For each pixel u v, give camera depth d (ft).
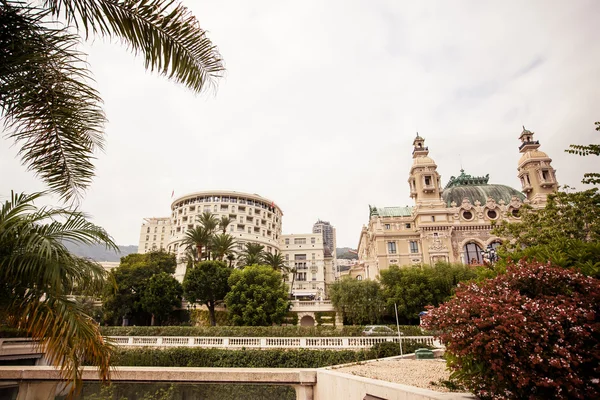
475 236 226.38
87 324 19.85
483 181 292.40
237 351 85.56
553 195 78.23
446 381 31.42
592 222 65.67
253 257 191.62
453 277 157.38
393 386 25.53
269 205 336.08
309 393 39.55
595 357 19.19
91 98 19.76
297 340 88.89
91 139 21.26
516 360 19.13
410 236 233.55
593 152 46.01
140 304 161.68
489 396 21.30
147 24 18.07
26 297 18.22
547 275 22.75
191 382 39.04
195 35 19.15
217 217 299.79
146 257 207.10
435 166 247.91
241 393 55.67
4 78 16.75
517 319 19.81
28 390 39.65
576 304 20.75
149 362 87.35
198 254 184.14
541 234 74.95
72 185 21.12
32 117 18.62
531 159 247.29
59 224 20.95
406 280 154.71
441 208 236.22
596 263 27.17
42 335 18.17
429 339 81.30
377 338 85.10
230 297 140.77
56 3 16.33
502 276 24.77
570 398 18.98
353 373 38.75
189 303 175.73
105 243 21.70
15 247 18.60
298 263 342.85
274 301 141.18
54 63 17.49
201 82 20.42
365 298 157.17
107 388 49.34
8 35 15.98
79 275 19.90
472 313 22.21
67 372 19.11
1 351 75.51
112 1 17.21
